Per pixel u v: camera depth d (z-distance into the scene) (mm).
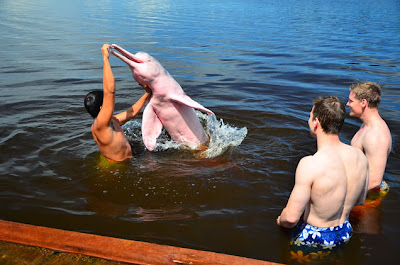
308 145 5000
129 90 7414
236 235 3145
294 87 7797
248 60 10500
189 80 8273
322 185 2828
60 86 7629
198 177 4141
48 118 5773
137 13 24266
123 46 12148
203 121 5930
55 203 3574
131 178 4094
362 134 3639
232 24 19094
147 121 4895
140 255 2676
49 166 4285
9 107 6242
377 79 8406
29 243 2791
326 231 3006
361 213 3445
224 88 7676
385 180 4035
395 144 4918
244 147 4938
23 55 10578
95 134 4328
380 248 2990
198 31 16188
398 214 3434
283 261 2842
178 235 3131
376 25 19375
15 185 3859
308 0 43469
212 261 2623
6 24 17000
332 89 7664
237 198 3730
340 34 15891
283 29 17391
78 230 3170
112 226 3238
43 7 26984
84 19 20062
